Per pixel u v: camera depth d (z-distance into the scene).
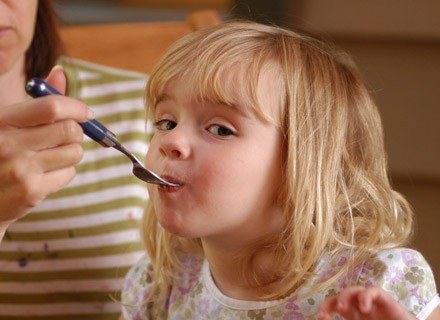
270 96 0.98
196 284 1.09
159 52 1.71
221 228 0.96
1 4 1.23
